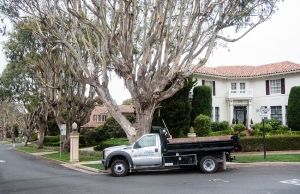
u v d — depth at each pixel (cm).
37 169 1766
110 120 4022
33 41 2344
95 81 1709
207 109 2697
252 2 1612
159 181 1172
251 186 1005
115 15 1614
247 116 3284
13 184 1212
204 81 3139
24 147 4484
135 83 1612
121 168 1372
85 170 1684
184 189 984
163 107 2403
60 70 2627
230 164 1577
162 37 1631
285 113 3019
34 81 3325
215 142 1370
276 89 3128
